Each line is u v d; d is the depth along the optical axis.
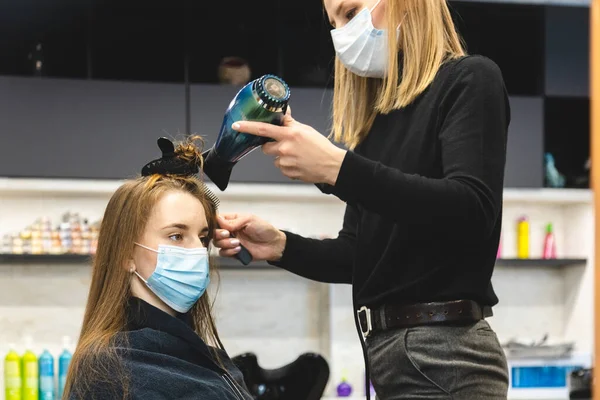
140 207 1.60
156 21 4.34
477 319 1.53
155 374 1.47
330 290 4.49
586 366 4.45
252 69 4.44
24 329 4.32
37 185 4.03
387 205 1.37
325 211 4.64
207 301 1.77
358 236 1.65
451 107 1.49
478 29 4.57
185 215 1.61
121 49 4.34
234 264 4.38
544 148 4.67
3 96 4.02
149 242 1.59
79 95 4.08
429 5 1.54
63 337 4.31
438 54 1.54
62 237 4.15
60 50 4.30
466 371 1.48
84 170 4.05
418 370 1.50
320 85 4.50
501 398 1.53
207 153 1.68
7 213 4.32
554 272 4.88
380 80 1.68
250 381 2.46
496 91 1.48
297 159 1.39
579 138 4.77
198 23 4.39
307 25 4.44
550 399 4.42
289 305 4.61
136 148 4.10
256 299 4.59
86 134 4.07
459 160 1.43
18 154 4.01
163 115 4.14
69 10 4.21
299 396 2.44
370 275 1.60
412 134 1.55
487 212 1.41
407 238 1.53
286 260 1.84
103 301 1.58
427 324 1.51
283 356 4.59
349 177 1.37
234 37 4.43
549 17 4.46
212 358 1.63
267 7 4.37
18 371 4.10
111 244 1.60
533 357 4.46
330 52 4.43
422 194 1.36
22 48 4.26
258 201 4.58
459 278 1.51
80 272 4.38
